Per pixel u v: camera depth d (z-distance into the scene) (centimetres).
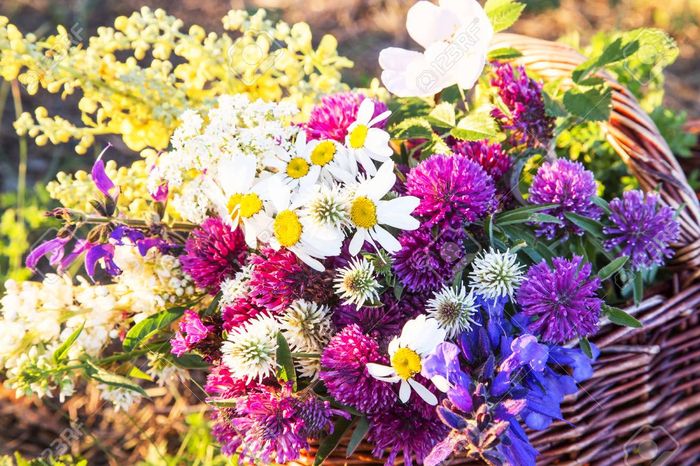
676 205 56
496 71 57
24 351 56
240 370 50
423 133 55
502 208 56
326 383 51
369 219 51
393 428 51
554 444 55
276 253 52
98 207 53
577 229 55
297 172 52
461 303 51
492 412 48
